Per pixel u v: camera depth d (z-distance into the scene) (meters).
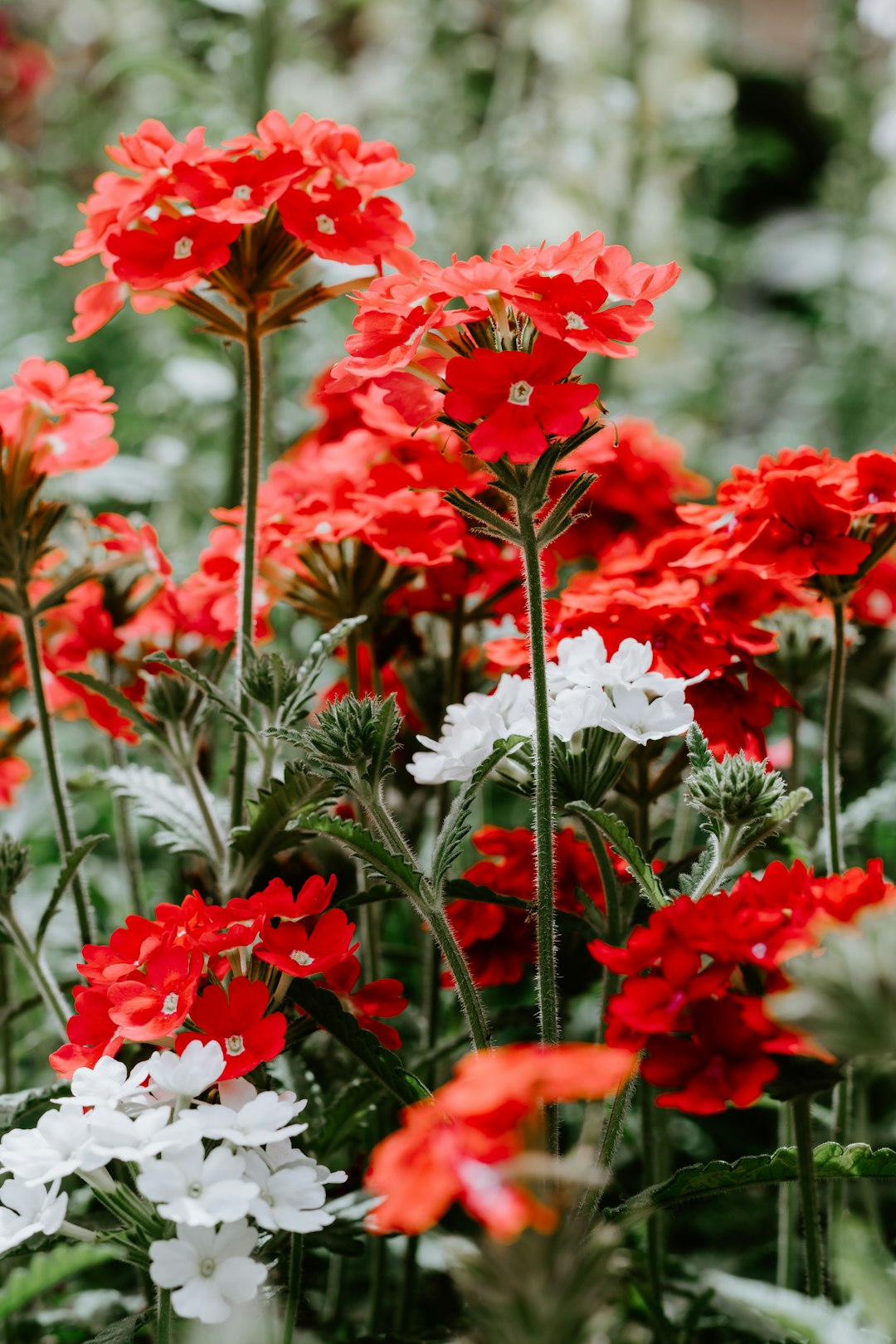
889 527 0.54
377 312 0.51
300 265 0.55
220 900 0.57
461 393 0.49
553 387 0.49
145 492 0.81
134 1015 0.49
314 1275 0.60
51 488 0.77
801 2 2.39
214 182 0.53
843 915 0.48
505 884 0.56
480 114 1.36
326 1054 0.58
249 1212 0.47
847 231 1.39
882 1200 0.60
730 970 0.47
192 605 0.60
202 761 0.64
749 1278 0.60
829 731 0.55
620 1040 0.48
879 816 0.63
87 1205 0.58
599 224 1.36
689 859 0.54
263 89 0.93
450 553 0.57
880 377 1.39
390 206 0.56
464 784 0.52
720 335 1.51
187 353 0.97
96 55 1.54
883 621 0.63
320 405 0.67
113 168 1.43
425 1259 0.60
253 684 0.54
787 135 2.17
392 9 1.49
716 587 0.56
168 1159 0.47
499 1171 0.44
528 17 1.21
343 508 0.58
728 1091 0.47
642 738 0.51
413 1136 0.45
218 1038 0.49
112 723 0.60
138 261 0.53
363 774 0.51
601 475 0.65
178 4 1.16
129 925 0.51
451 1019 0.63
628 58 1.26
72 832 0.58
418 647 0.61
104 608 0.62
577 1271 0.44
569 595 0.55
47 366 0.57
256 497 0.56
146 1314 0.51
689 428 1.45
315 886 0.51
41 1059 0.65
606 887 0.53
